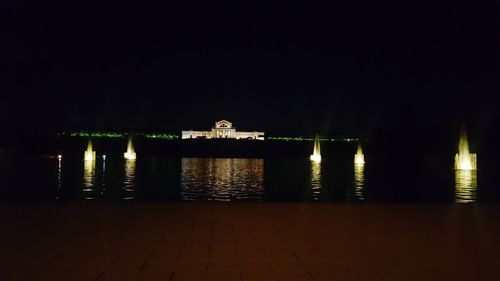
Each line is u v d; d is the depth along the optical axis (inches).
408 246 426.9
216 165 3560.5
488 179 2247.8
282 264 364.8
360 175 2578.7
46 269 348.5
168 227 518.0
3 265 359.9
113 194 1624.0
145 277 329.7
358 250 411.8
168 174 2544.3
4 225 526.9
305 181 2164.1
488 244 434.9
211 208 657.6
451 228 515.5
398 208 660.1
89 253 398.6
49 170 2787.9
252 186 1926.7
